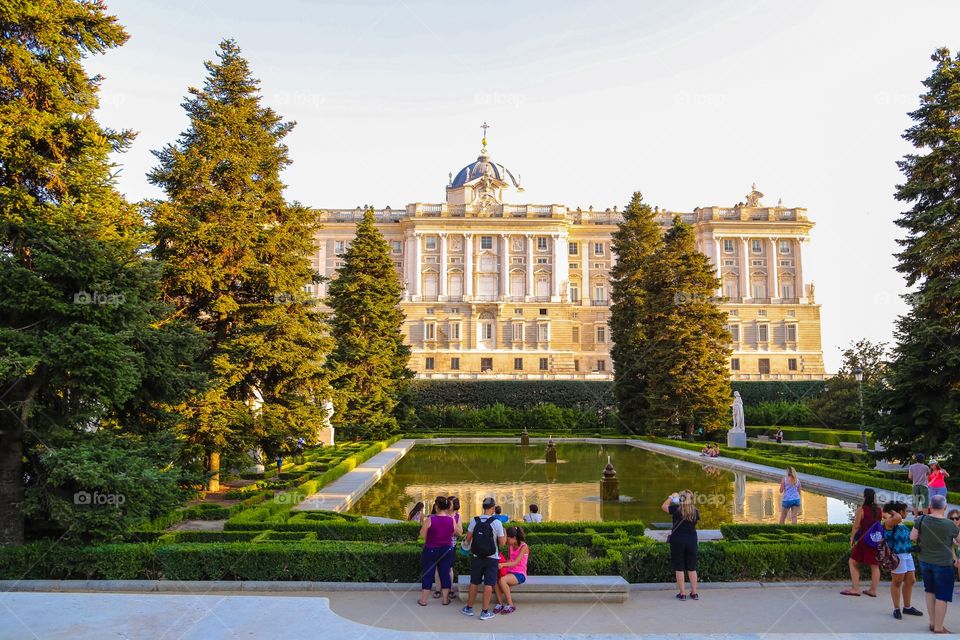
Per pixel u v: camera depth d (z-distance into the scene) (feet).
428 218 329.52
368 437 170.60
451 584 40.70
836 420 198.08
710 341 180.96
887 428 88.33
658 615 37.68
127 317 49.55
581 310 333.83
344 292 176.14
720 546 45.88
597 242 347.97
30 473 49.08
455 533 43.50
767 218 337.52
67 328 45.91
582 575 43.88
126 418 54.08
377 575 44.14
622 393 204.03
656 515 75.92
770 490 94.89
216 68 90.94
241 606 38.34
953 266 90.74
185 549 44.14
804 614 37.99
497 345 320.70
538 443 192.65
